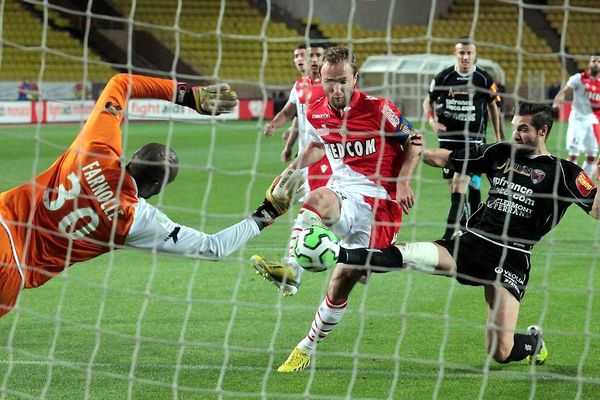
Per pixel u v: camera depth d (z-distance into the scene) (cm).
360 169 1758
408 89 8025
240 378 1623
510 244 1614
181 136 7119
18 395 1472
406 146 1700
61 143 6291
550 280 2434
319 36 8781
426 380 1612
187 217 3509
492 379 1620
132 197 1440
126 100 1498
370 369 1677
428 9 8938
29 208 1463
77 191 1426
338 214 1700
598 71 4097
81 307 2130
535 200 1588
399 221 1791
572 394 1545
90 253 1498
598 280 2431
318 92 1919
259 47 8688
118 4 8406
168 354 1756
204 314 2075
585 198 1548
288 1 8794
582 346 1834
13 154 5625
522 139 1564
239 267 2591
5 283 1452
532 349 1627
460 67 3034
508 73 8856
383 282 2406
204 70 8362
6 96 7881
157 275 2491
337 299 1652
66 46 8369
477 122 3067
